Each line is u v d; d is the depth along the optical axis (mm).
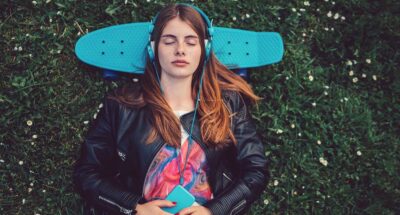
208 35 1833
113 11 2139
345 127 2258
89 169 1807
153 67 1852
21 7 2162
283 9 2266
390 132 2314
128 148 1796
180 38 1729
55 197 2164
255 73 2205
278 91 2217
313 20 2283
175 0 2180
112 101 1842
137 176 1786
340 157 2238
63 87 2172
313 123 2232
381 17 2281
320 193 2225
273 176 2213
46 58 2160
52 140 2172
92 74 2184
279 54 2137
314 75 2266
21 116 2152
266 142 2217
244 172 1851
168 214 1698
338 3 2301
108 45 2098
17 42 2160
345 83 2312
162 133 1764
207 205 1746
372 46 2295
